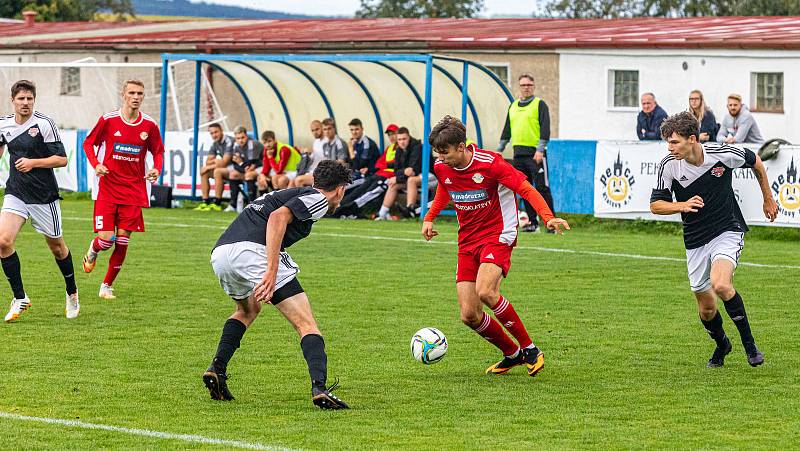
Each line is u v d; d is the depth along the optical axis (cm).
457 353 1738
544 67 5006
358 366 1645
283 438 1257
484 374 1594
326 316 2039
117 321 1991
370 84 4216
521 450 1208
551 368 1630
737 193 3225
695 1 10256
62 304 2156
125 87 2206
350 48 5262
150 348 1761
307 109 4416
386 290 2325
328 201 1394
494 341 1574
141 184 2234
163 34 6544
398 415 1360
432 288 2350
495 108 4066
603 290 2316
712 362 1633
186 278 2491
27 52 6694
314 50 5347
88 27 7412
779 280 2423
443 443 1236
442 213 3825
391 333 1889
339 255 2856
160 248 3009
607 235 3309
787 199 3159
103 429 1292
